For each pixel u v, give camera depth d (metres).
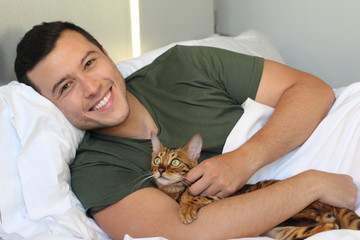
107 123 1.50
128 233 1.27
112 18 2.23
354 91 1.61
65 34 1.49
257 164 1.39
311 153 1.50
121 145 1.52
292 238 1.22
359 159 1.42
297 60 2.78
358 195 1.35
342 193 1.29
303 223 1.27
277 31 2.81
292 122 1.49
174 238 1.22
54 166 1.39
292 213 1.24
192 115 1.55
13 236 1.39
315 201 1.30
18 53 1.51
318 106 1.54
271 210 1.22
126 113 1.51
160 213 1.26
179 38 2.64
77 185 1.41
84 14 2.10
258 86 1.64
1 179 1.41
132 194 1.31
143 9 2.36
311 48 2.68
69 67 1.45
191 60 1.70
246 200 1.23
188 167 1.36
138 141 1.53
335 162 1.46
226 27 3.05
